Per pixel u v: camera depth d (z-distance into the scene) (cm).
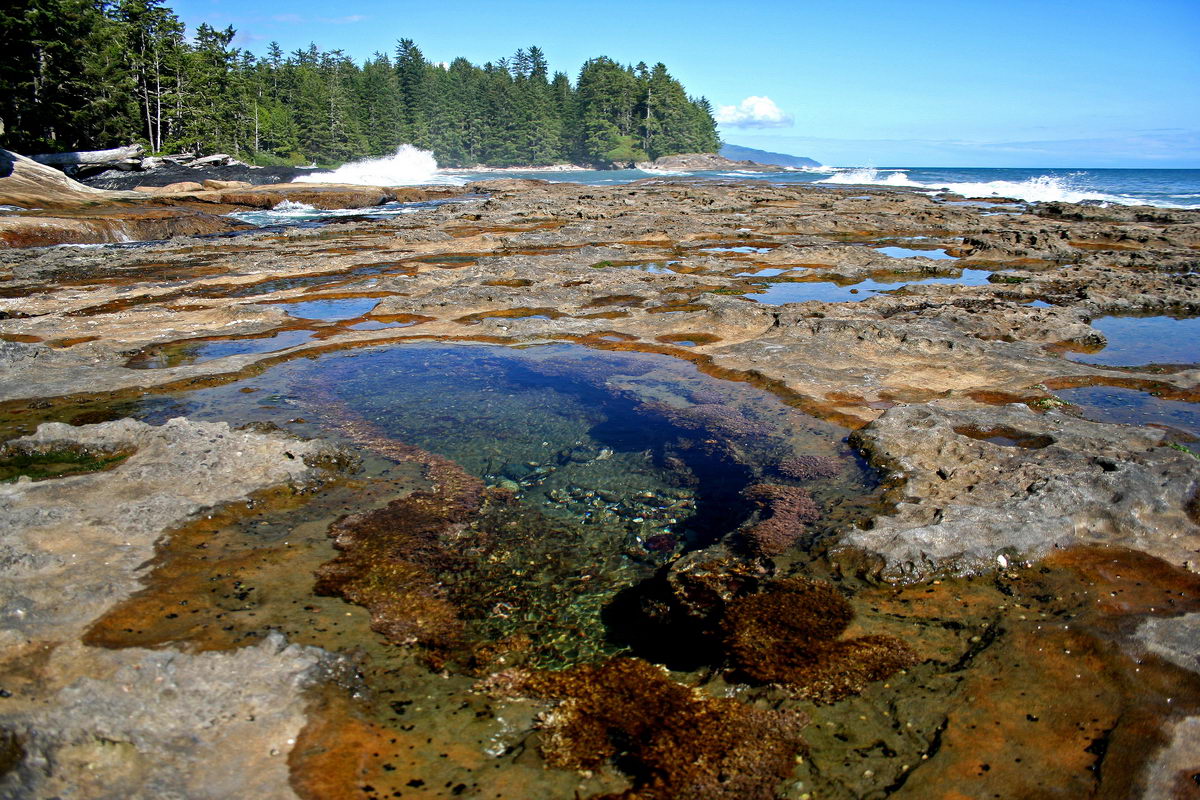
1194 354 1478
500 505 874
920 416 1040
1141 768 461
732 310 1666
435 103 13788
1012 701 529
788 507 827
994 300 1902
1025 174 13638
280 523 799
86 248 2978
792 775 474
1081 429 993
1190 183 8294
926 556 686
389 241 3128
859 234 3512
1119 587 651
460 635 630
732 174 12200
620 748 498
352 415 1157
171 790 435
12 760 438
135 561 686
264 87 11106
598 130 14888
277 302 2000
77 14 5741
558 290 1997
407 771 469
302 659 554
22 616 581
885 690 546
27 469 918
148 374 1330
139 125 7094
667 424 1116
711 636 621
